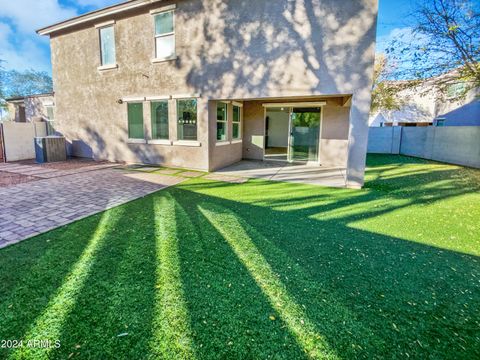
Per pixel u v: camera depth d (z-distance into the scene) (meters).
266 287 2.69
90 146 11.92
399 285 2.78
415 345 2.01
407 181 8.32
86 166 10.05
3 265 3.00
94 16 10.41
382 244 3.76
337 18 6.91
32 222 4.34
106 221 4.45
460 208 5.48
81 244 3.58
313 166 10.97
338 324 2.21
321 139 11.14
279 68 7.75
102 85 11.09
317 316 2.29
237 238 3.86
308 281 2.81
